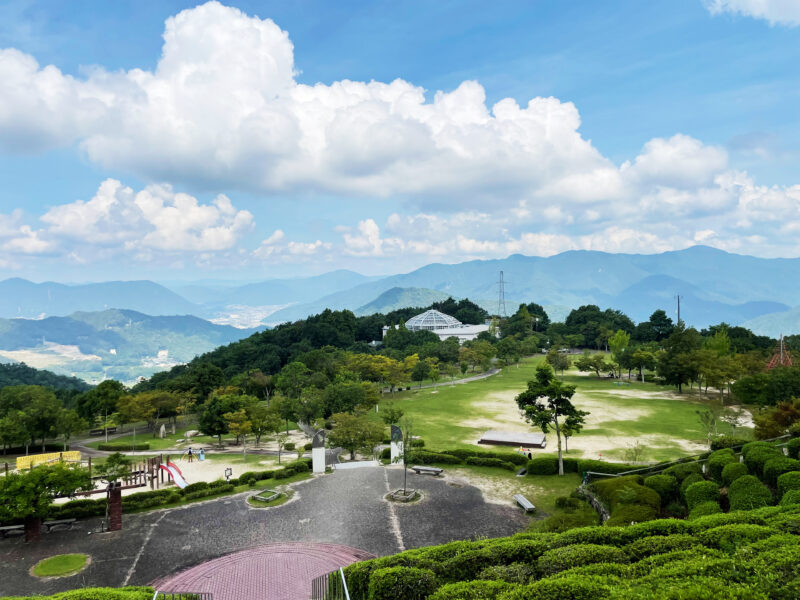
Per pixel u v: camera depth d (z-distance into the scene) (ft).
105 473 182.19
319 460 219.00
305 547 143.02
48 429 309.42
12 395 349.82
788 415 208.44
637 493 149.89
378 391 452.76
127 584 124.57
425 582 89.40
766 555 69.97
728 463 148.97
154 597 98.27
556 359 585.22
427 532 151.12
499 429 312.50
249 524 160.66
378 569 94.94
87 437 375.04
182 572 130.00
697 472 160.76
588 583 72.43
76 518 167.43
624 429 301.43
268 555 138.41
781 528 86.07
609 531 98.02
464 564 96.48
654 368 512.22
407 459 206.49
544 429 215.10
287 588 119.85
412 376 517.96
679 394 431.84
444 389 492.13
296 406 345.10
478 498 179.52
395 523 158.40
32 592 121.39
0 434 292.81
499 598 73.97
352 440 244.22
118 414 363.15
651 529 96.27
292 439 324.60
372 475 211.00
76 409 393.29
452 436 294.25
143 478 220.84
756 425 227.61
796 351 482.28
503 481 199.62
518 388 477.36
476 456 229.86
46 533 156.46
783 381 292.20
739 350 538.47
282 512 170.40
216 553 140.46
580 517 151.02
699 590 60.08
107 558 138.92
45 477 150.51
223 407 305.12
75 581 126.52
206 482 204.44
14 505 143.33
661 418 332.60
